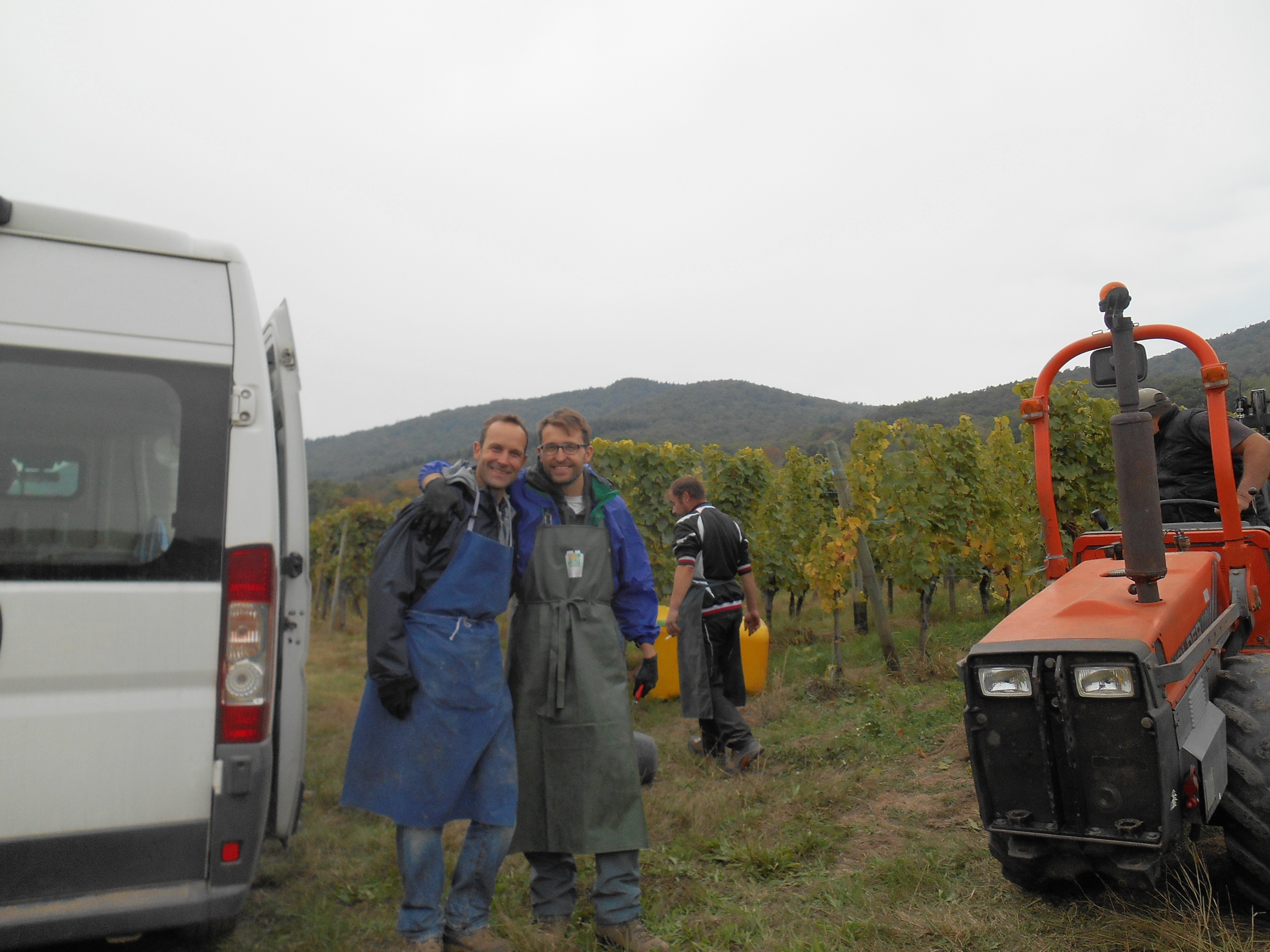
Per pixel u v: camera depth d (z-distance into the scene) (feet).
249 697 8.31
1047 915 9.41
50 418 8.08
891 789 14.47
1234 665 10.09
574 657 9.78
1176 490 13.38
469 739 9.12
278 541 8.74
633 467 34.96
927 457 28.04
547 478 10.23
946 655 24.48
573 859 10.29
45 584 7.84
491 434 9.66
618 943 9.51
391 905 11.29
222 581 8.39
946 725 17.56
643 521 34.63
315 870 12.64
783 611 46.85
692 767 16.71
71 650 7.83
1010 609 30.96
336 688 29.25
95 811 7.81
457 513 9.42
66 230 8.46
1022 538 28.45
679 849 12.33
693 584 16.53
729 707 16.60
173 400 8.52
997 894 10.07
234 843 8.14
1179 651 8.82
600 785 9.64
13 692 7.68
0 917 7.43
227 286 8.97
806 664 26.78
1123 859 8.43
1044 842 8.88
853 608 37.24
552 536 10.02
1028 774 8.76
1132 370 8.78
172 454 8.43
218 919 8.08
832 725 19.01
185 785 8.09
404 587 9.05
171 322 8.65
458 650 9.10
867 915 9.77
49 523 7.95
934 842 11.89
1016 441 35.22
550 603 9.93
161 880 7.97
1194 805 8.30
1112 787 8.25
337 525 61.05
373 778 9.11
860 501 25.16
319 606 64.08
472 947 9.27
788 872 11.43
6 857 7.55
